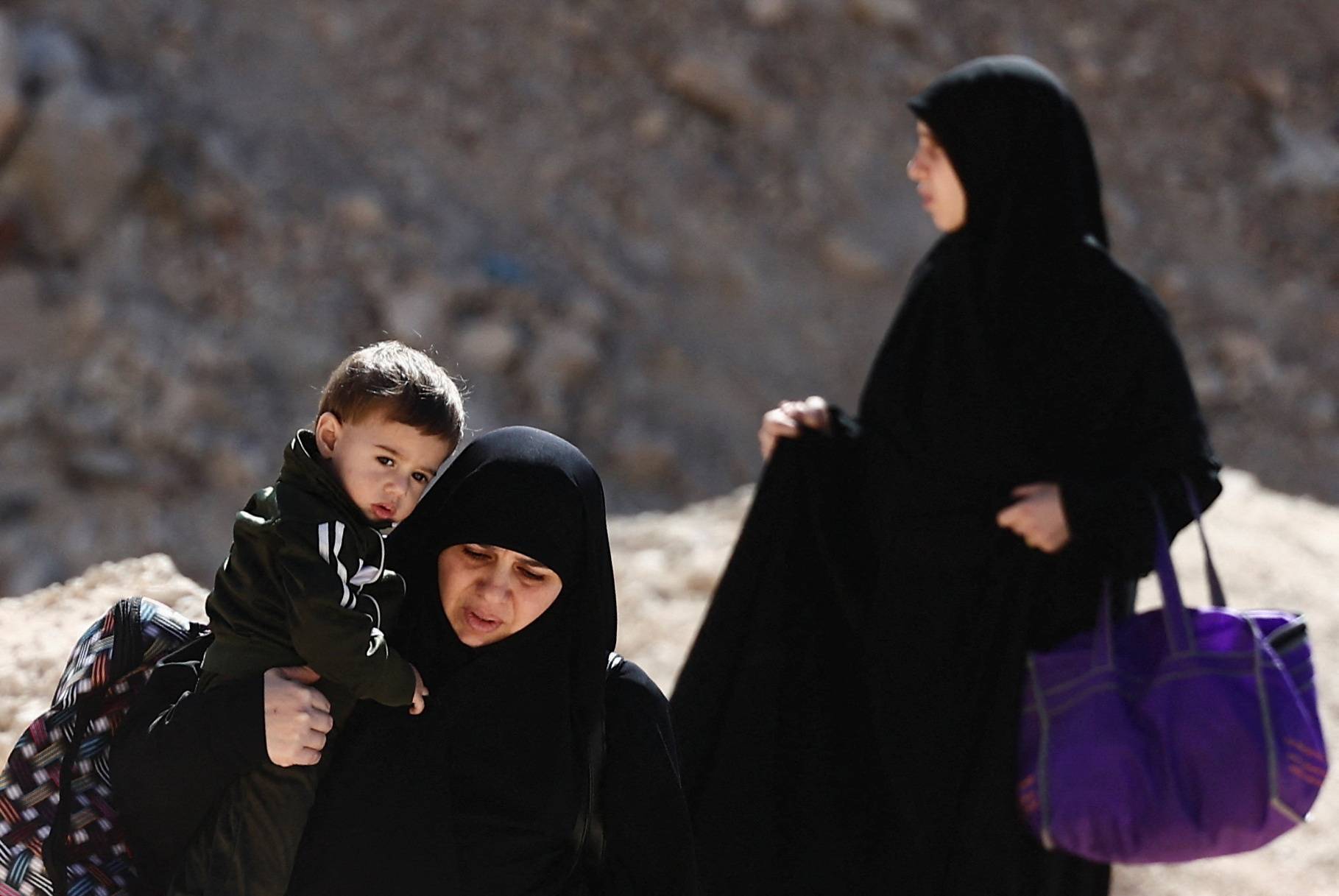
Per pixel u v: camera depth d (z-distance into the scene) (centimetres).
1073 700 1072
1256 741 1019
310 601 730
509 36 3503
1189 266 3591
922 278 1216
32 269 2838
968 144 1162
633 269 3272
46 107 2889
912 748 1166
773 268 3350
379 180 3194
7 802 797
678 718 1259
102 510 2617
